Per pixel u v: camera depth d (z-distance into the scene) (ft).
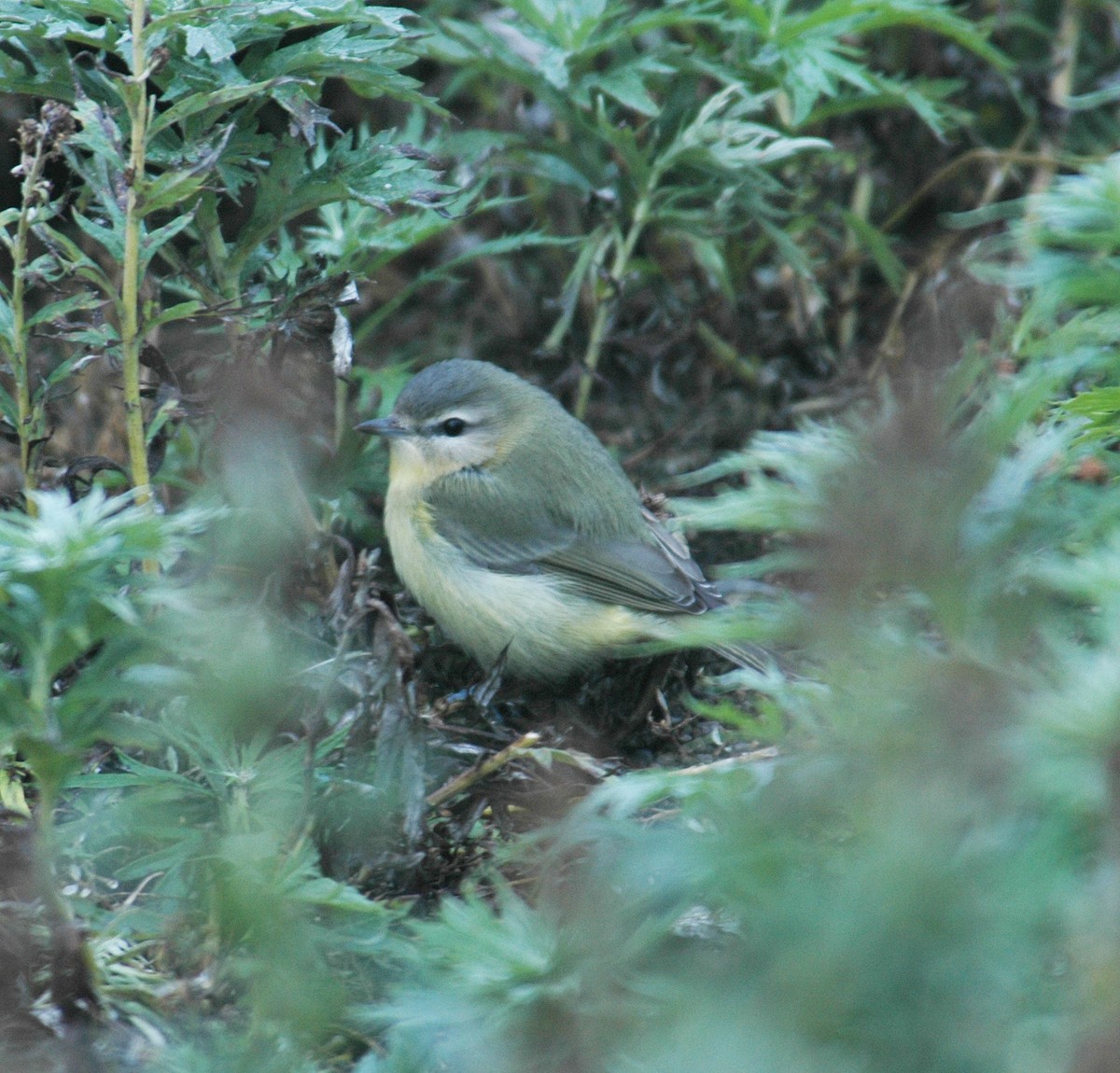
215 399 30.68
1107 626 13.05
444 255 45.93
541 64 38.29
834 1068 11.23
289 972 19.02
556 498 35.63
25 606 17.06
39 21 25.89
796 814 13.25
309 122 26.66
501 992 15.43
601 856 16.96
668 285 44.04
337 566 33.60
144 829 22.82
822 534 13.44
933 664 13.19
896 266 42.34
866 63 43.50
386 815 23.43
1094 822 12.27
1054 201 19.16
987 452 15.23
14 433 28.86
